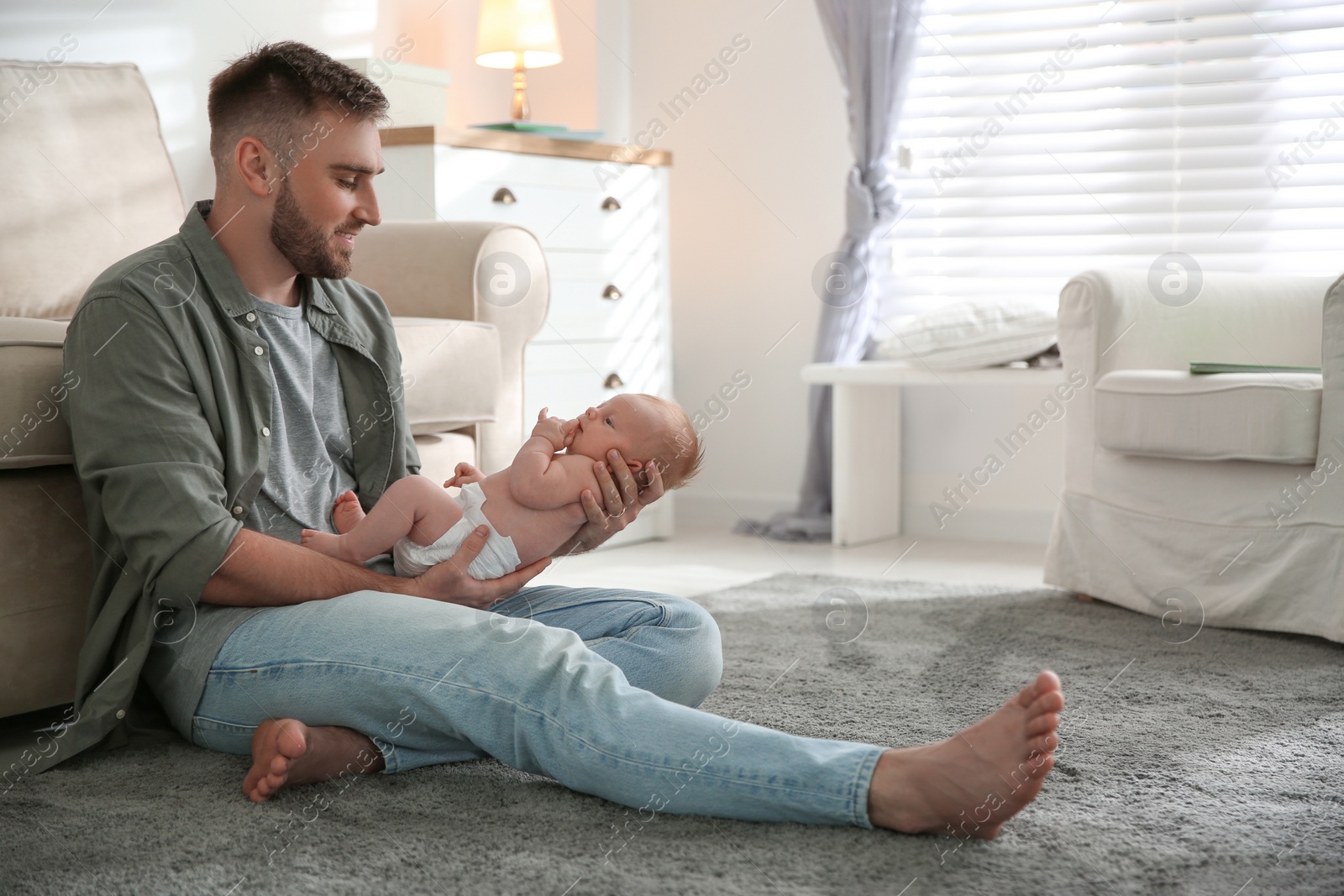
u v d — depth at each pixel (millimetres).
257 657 1268
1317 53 3021
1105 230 3277
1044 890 1041
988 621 2227
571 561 3018
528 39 3236
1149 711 1630
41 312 2051
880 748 1158
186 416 1310
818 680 1787
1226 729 1550
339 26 3182
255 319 1417
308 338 1512
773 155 3654
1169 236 3229
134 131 2293
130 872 1085
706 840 1138
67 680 1502
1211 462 2211
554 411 3018
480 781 1306
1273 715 1619
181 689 1326
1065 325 2496
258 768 1241
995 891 1037
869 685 1759
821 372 3209
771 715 1598
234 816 1208
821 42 3566
